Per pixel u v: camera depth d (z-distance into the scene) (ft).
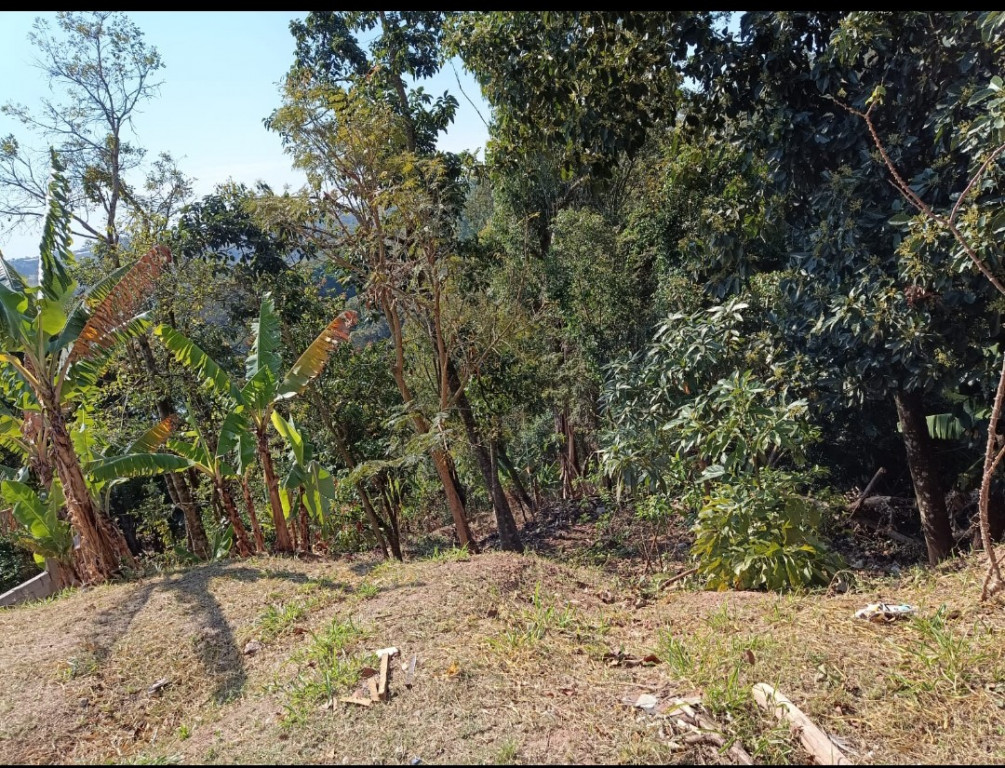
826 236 25.11
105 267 39.24
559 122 30.81
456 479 51.06
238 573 22.20
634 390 25.93
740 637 13.62
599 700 11.78
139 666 15.61
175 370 39.11
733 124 26.96
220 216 44.34
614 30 26.58
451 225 42.86
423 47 45.29
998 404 12.66
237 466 28.17
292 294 46.50
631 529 41.29
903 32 22.18
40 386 24.82
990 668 11.24
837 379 26.35
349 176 36.27
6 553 51.90
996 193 20.16
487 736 10.78
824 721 10.49
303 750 10.93
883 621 13.58
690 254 31.42
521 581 18.52
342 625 15.76
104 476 25.98
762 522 18.12
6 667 15.85
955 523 31.32
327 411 46.37
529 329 44.24
